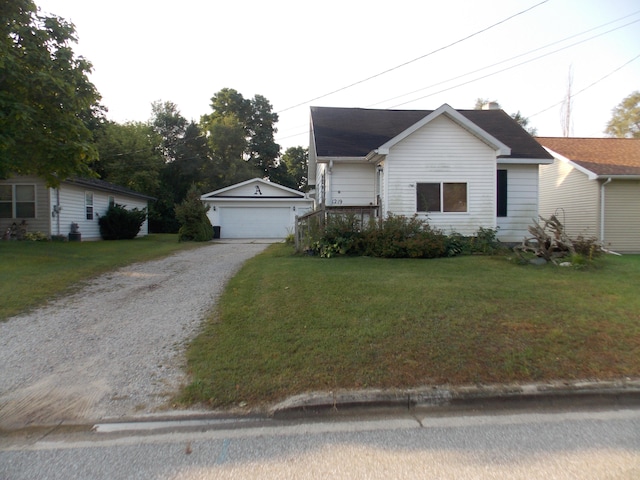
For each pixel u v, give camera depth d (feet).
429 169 42.34
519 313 19.16
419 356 15.20
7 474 9.50
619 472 9.55
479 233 41.37
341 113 58.34
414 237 38.17
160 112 139.44
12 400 12.96
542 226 47.62
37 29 37.78
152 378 14.33
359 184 48.19
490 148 42.63
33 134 36.60
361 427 11.69
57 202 59.88
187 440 10.99
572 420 12.07
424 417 12.30
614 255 43.75
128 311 21.61
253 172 140.46
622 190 49.19
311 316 19.08
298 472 9.55
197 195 69.72
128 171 107.14
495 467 9.75
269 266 32.07
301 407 12.40
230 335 17.52
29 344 17.19
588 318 18.60
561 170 55.52
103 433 11.35
